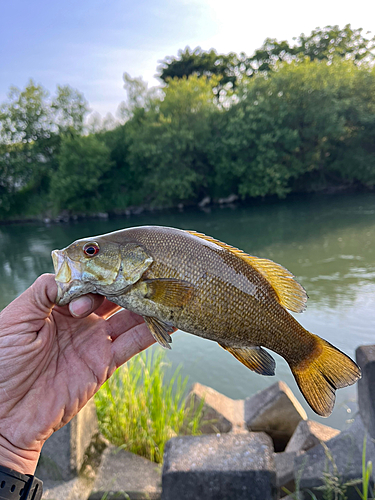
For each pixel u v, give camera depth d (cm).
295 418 78
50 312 30
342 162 689
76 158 673
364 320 159
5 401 27
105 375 32
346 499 47
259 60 970
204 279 32
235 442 48
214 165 686
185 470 43
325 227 409
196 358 129
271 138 633
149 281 31
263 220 499
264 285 34
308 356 35
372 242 324
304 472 50
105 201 693
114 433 68
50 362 30
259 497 42
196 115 671
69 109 775
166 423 72
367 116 649
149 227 33
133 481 56
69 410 30
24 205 727
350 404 98
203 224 509
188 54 959
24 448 27
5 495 24
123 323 35
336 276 233
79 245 31
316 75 661
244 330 33
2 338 28
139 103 765
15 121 751
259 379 115
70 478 53
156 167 690
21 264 392
